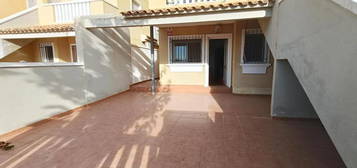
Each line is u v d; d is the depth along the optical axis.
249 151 2.82
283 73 4.02
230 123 4.02
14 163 2.56
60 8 7.90
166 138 3.31
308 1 2.35
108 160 2.63
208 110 5.04
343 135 1.62
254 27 6.50
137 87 8.15
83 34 5.47
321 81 2.02
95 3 7.38
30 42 8.09
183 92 7.55
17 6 8.83
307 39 2.39
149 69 11.06
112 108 5.38
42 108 4.16
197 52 7.77
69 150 2.91
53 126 3.96
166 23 5.30
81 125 4.01
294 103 4.09
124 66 7.87
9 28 6.68
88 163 2.56
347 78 1.55
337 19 1.69
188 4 6.99
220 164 2.50
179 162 2.55
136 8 10.62
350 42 1.50
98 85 6.14
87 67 5.61
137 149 2.93
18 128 3.64
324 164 2.48
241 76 6.91
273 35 4.18
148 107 5.44
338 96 1.69
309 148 2.89
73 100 5.09
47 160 2.63
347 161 1.56
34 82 3.97
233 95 6.86
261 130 3.60
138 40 9.41
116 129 3.76
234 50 6.84
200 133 3.51
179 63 7.96
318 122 3.98
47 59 8.56
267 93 6.80
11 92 3.51
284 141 3.13
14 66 3.54
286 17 3.30
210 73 9.58
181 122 4.13
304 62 2.50
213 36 7.45
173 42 7.93
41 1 8.57
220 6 4.60
